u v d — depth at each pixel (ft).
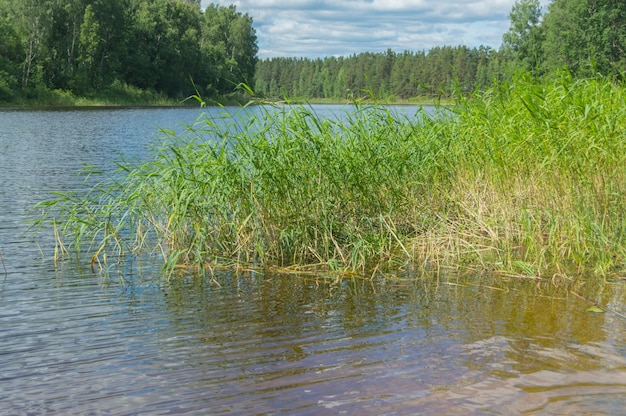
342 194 22.27
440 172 24.95
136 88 225.76
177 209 20.86
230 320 14.76
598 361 11.90
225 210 21.53
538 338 13.20
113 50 220.23
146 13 237.04
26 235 24.39
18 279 18.40
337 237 21.97
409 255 20.35
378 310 15.44
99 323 14.55
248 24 281.33
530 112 22.00
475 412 9.92
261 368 11.87
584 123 21.04
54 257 20.77
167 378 11.46
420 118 26.84
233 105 245.45
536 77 26.30
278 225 21.20
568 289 16.90
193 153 22.62
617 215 20.08
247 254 20.31
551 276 18.19
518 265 18.72
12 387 11.09
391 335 13.60
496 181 23.04
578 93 23.53
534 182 21.89
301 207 21.38
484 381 11.08
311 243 21.22
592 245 18.79
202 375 11.58
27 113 136.56
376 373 11.54
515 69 26.13
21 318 14.89
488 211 22.67
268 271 19.54
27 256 21.24
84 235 24.26
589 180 20.71
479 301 16.05
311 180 21.49
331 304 16.03
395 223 23.63
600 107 22.27
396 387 10.91
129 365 12.08
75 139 70.90
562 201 20.42
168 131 24.84
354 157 22.79
